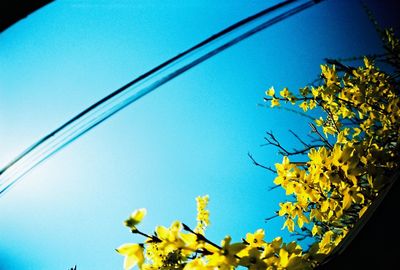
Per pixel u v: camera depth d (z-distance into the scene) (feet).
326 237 3.82
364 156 4.72
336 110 7.78
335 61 7.51
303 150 7.45
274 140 7.54
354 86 7.30
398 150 4.69
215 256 2.81
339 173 4.52
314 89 7.71
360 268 2.78
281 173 5.14
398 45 7.63
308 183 4.99
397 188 3.02
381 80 7.23
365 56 7.67
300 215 5.31
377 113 6.75
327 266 2.91
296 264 2.93
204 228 7.45
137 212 2.85
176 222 2.91
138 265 2.75
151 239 2.86
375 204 3.23
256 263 2.85
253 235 3.26
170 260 3.53
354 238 2.97
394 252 2.72
